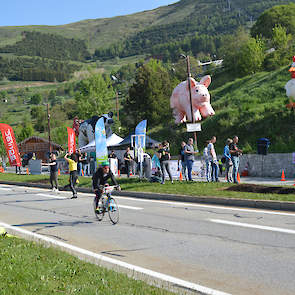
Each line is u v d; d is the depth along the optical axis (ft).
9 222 34.94
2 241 24.47
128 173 73.15
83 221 34.32
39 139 197.98
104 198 33.45
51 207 44.01
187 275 18.53
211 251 22.63
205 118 135.13
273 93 128.98
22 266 18.26
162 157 56.13
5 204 48.52
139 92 170.71
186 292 15.94
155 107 166.40
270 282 17.16
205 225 30.12
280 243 23.76
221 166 77.51
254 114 113.70
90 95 250.57
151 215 35.76
